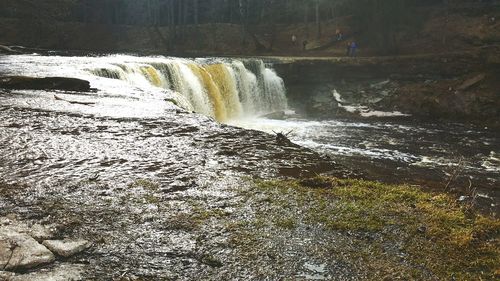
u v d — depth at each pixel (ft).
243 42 148.05
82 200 18.24
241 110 87.10
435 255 13.70
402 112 89.51
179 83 72.38
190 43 154.61
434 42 115.85
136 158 25.09
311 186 20.08
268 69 97.45
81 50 137.28
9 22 143.23
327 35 140.97
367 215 16.53
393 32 117.50
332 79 99.45
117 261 13.21
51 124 33.35
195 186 20.13
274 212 16.92
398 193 18.94
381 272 12.80
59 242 14.10
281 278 12.46
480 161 54.95
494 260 13.43
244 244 14.38
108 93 48.65
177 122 35.27
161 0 182.39
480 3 122.62
